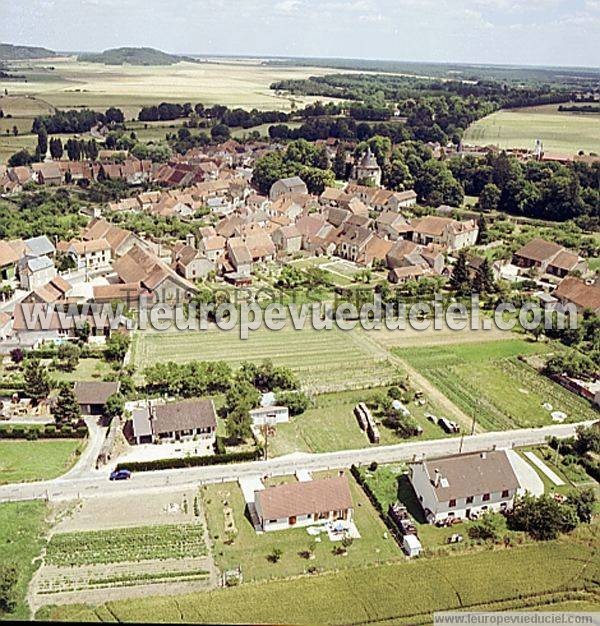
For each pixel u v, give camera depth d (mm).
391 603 78375
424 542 90312
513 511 96500
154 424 112062
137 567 84250
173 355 142875
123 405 117938
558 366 138000
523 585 81562
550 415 123375
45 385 121812
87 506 95438
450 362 143500
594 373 137125
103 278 188000
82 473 103125
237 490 100062
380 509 96188
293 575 83375
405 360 144125
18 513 93125
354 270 198750
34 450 109000
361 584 81250
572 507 94188
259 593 79438
